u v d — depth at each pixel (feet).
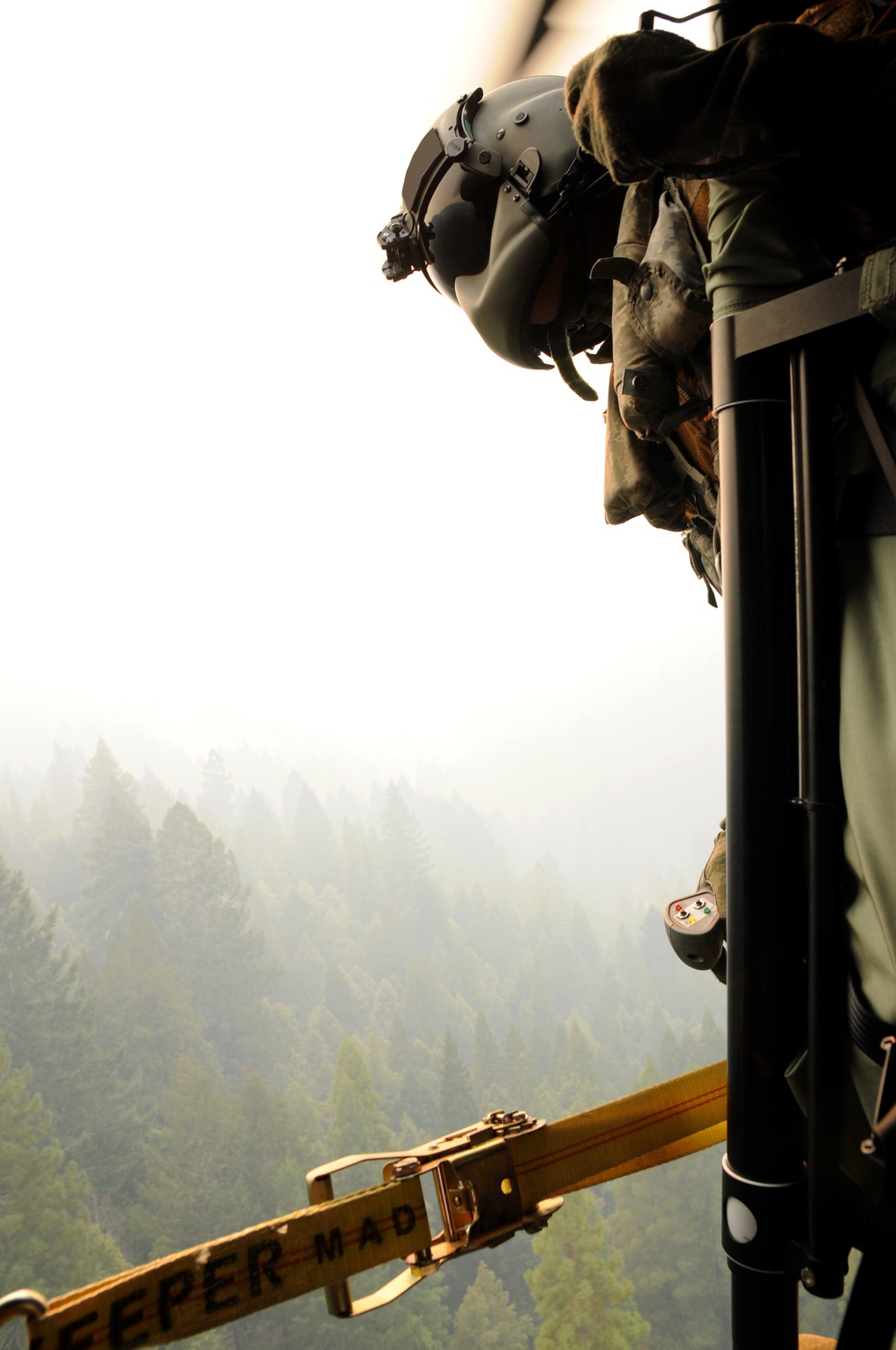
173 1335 2.73
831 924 2.84
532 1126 3.54
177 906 433.48
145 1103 329.72
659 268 3.75
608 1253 241.76
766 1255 2.97
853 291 2.71
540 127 5.31
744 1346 3.06
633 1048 469.57
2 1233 187.62
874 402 2.82
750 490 2.99
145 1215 247.09
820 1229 2.84
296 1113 325.83
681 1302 233.14
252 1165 252.42
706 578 5.33
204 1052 353.10
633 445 4.94
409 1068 352.28
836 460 2.96
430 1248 3.16
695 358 3.91
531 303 5.58
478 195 5.62
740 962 2.98
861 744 2.80
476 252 5.71
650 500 5.00
